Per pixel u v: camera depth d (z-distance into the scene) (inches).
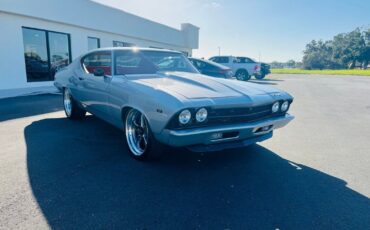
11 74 367.6
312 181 113.7
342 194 102.9
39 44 405.4
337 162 136.7
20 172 113.0
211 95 113.0
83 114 209.3
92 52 174.4
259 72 774.5
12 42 364.2
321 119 245.4
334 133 195.2
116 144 153.2
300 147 160.2
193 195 99.1
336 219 86.3
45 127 186.1
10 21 358.6
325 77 1087.0
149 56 165.3
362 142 173.2
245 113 117.4
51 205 88.9
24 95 331.3
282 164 132.1
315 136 185.8
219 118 111.4
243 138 121.0
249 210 90.1
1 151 137.2
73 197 94.6
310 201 97.1
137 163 126.9
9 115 221.9
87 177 110.7
